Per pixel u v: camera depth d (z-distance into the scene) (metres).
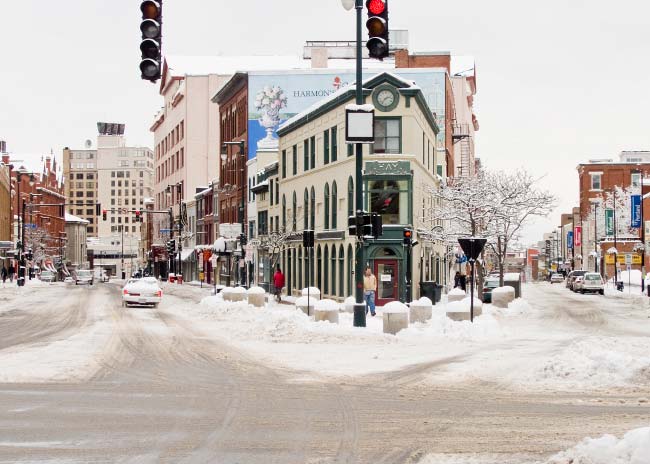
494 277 65.69
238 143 55.56
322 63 88.38
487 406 13.24
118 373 17.42
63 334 27.53
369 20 17.91
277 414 12.51
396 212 45.16
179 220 101.00
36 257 134.88
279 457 9.64
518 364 18.62
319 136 51.56
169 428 11.40
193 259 109.50
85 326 31.33
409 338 25.17
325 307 29.41
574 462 8.48
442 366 18.45
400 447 10.16
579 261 134.38
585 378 16.02
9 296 61.44
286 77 82.94
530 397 14.16
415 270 46.75
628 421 11.84
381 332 26.41
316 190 51.97
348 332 26.02
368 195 45.16
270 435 10.92
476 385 15.60
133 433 11.04
